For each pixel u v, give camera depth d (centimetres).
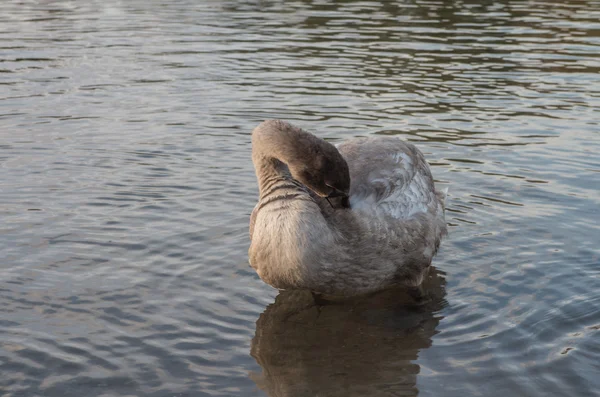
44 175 870
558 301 603
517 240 715
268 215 560
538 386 493
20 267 652
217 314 591
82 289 619
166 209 783
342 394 490
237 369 518
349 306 617
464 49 1520
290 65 1397
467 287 635
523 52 1497
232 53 1497
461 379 504
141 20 1858
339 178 550
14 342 539
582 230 732
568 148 970
